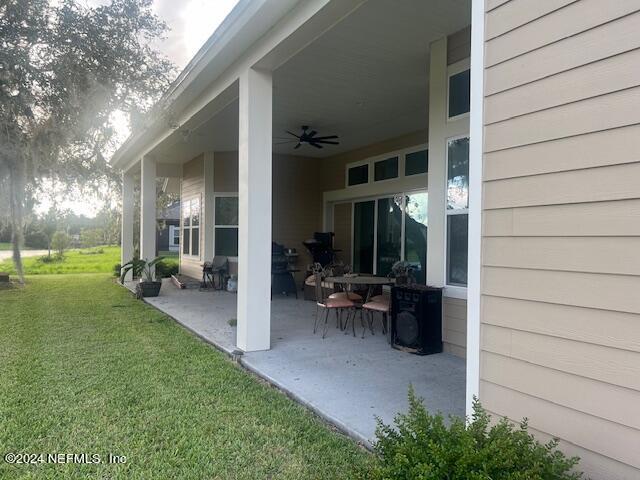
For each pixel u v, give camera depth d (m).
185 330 6.13
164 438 2.91
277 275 9.55
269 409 3.38
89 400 3.52
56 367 4.35
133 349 5.05
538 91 2.03
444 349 4.91
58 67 5.59
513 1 2.13
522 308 2.08
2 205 6.10
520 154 2.10
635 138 1.73
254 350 4.90
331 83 6.09
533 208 2.04
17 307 7.91
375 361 4.53
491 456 1.76
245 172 4.92
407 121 7.79
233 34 4.54
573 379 1.90
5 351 4.92
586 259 1.86
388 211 9.08
